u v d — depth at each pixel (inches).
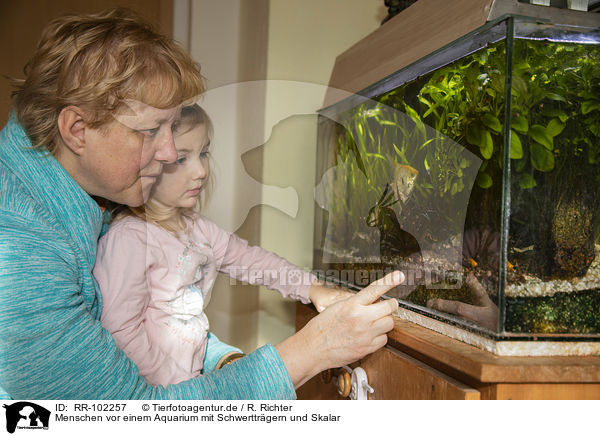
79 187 28.2
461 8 26.7
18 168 27.0
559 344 22.7
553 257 23.1
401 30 34.0
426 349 25.2
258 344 41.1
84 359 24.1
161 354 31.4
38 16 53.8
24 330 23.0
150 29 28.9
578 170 23.3
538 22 22.3
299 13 55.2
